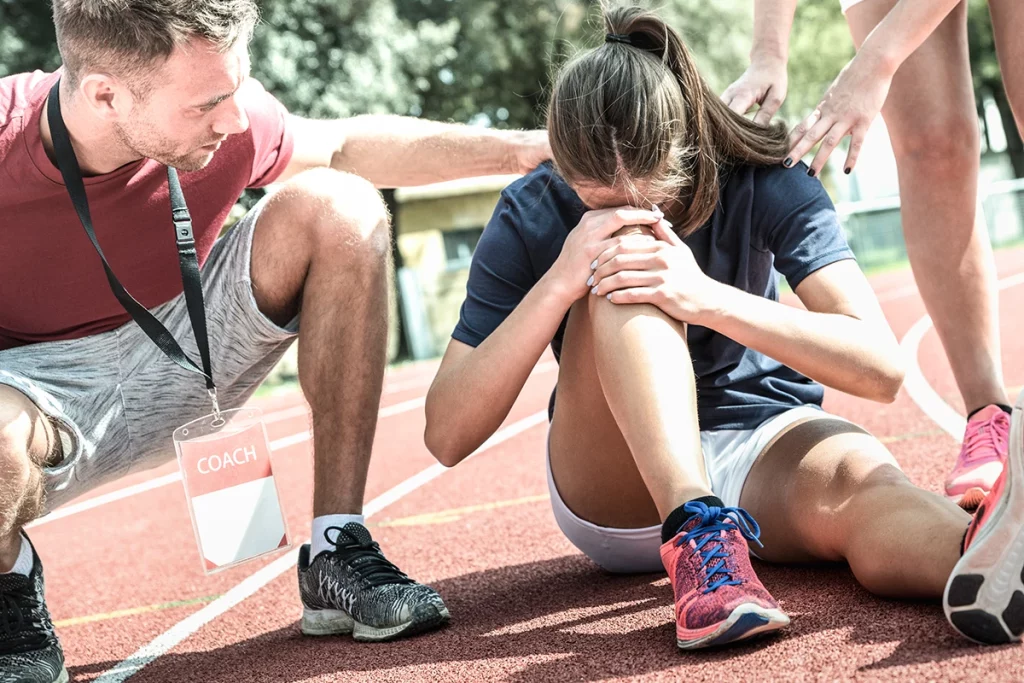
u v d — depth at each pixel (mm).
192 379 2357
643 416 1795
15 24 12953
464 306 2295
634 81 1940
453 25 15570
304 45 13883
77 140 2080
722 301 1904
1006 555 1495
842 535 1928
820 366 1954
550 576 2535
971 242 2676
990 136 29266
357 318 2254
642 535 2236
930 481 2998
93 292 2242
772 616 1643
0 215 2115
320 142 2492
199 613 2779
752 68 2592
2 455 1940
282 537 2193
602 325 1873
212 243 2383
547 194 2268
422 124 2580
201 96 1988
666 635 1857
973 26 23984
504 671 1786
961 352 2670
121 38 1929
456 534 3307
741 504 2205
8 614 2016
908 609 1782
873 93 2303
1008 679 1403
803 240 2102
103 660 2396
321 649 2154
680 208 2096
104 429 2258
